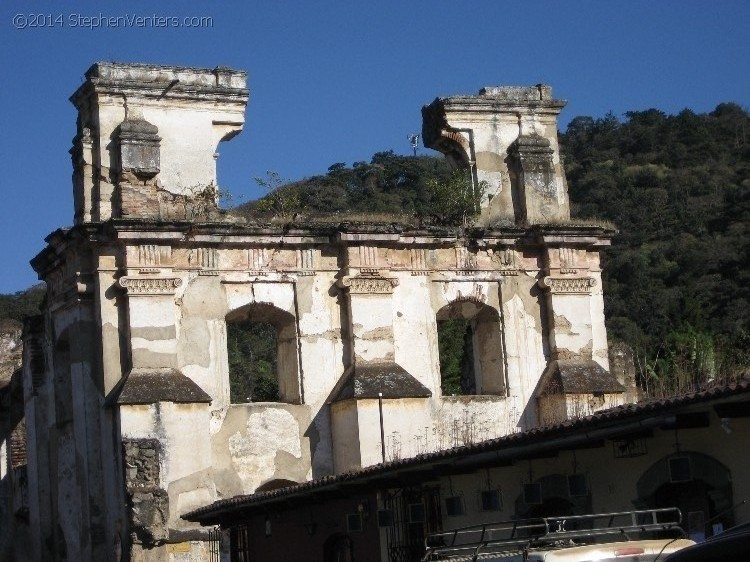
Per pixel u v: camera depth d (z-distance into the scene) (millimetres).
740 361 33906
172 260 36250
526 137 41156
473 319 40375
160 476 34375
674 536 17969
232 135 38906
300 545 29859
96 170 37188
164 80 37875
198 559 34438
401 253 38531
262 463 36469
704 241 81438
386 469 24984
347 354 37625
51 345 38688
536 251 40156
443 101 40625
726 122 107688
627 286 75875
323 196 79500
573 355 39438
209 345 36438
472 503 25172
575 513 22797
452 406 38188
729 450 19781
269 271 37281
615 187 92750
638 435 20516
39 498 40125
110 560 35219
